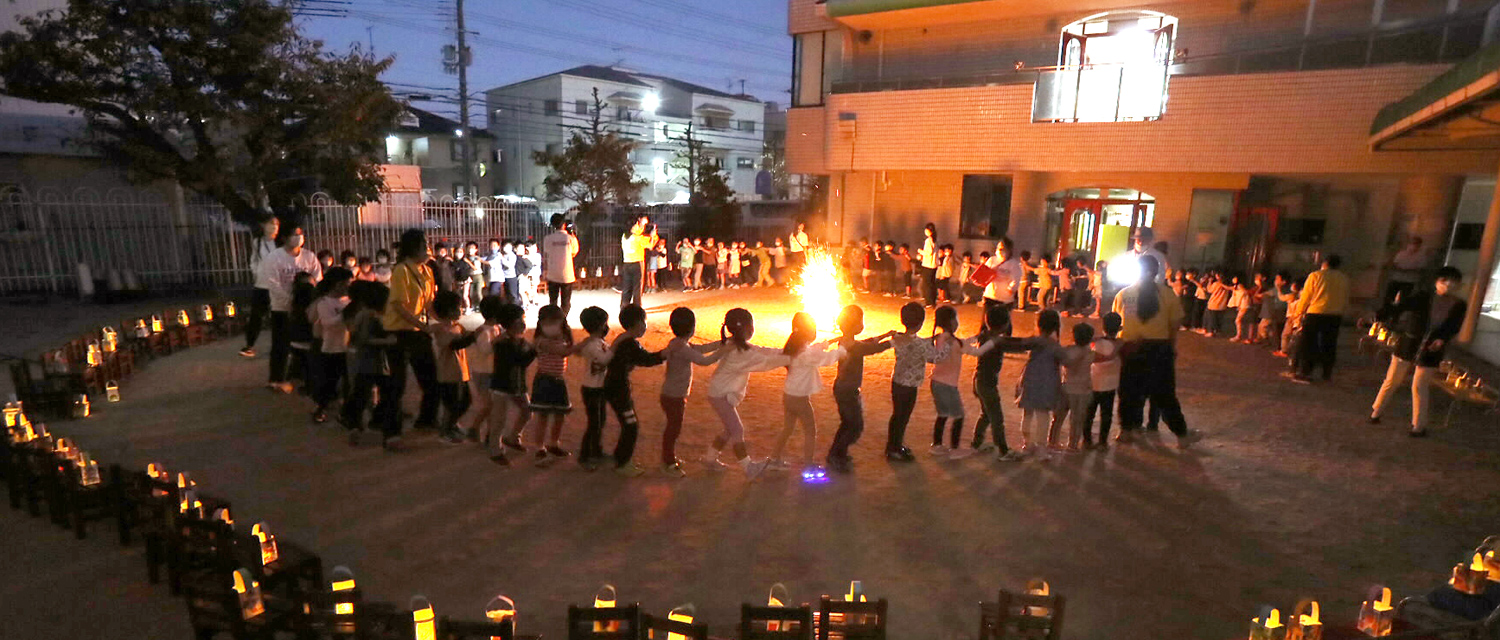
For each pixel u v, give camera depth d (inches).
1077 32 644.7
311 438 266.2
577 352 231.6
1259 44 578.2
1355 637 134.7
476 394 265.4
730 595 167.2
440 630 123.9
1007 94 629.0
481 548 186.7
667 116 1846.7
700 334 480.4
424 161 1630.2
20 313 515.8
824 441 278.8
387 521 201.2
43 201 608.4
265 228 383.2
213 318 439.8
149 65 514.3
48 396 279.9
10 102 648.4
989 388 252.4
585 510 210.4
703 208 995.9
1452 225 538.0
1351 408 331.6
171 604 160.2
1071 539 198.1
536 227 815.7
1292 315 433.4
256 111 532.4
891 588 171.8
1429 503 225.5
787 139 775.7
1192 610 164.2
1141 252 379.2
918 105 670.5
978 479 240.2
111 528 198.2
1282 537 201.3
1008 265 461.7
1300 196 589.3
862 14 677.3
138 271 604.4
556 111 1680.6
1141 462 259.3
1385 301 477.4
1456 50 503.8
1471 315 449.4
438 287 426.9
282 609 136.6
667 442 235.0
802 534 198.1
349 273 286.2
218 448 254.7
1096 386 265.0
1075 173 641.0
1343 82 504.7
